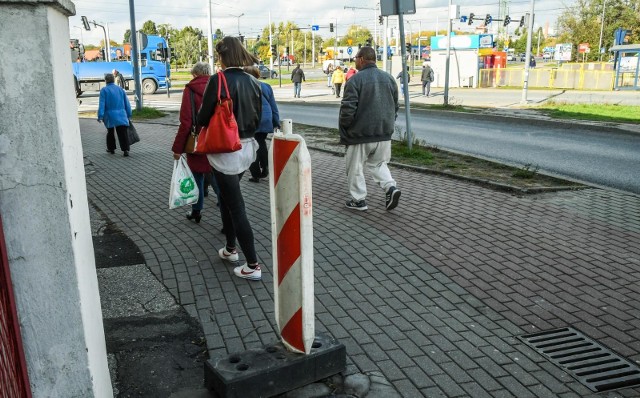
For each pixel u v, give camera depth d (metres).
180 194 6.13
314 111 26.48
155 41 44.94
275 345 3.69
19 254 2.43
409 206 7.87
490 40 54.97
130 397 3.45
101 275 5.43
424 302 4.77
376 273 5.42
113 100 12.88
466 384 3.57
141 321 4.46
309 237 3.38
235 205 5.11
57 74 2.42
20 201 2.40
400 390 3.50
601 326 4.34
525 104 26.22
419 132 17.16
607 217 7.29
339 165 11.20
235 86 5.03
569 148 13.55
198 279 5.30
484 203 7.99
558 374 3.70
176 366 3.80
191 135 6.28
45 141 2.39
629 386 3.59
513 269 5.50
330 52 84.00
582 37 61.16
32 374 2.54
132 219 7.41
